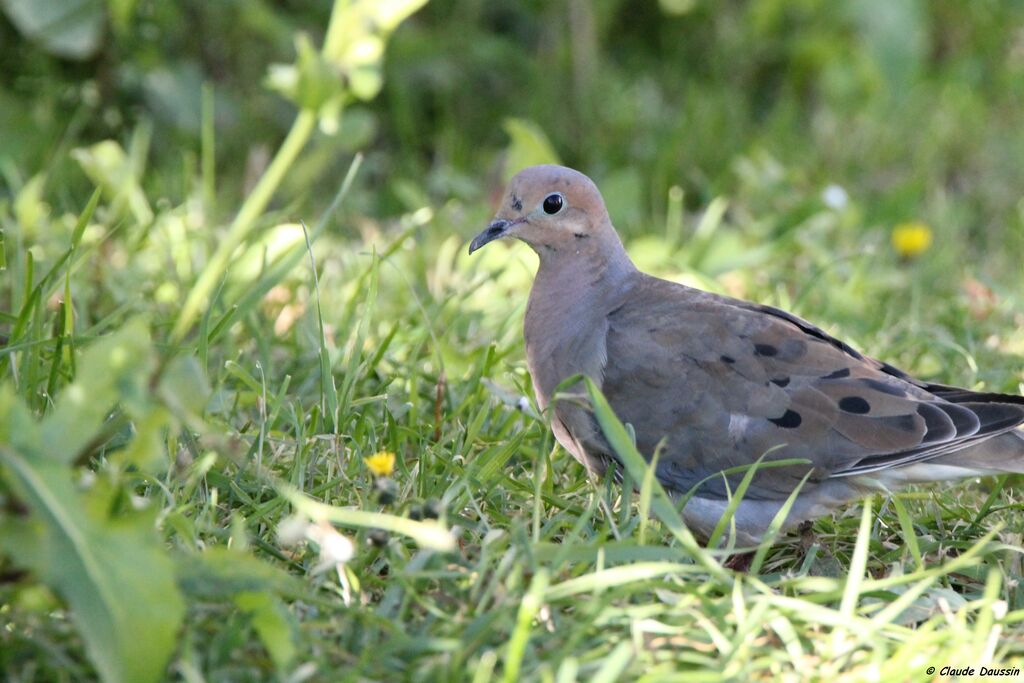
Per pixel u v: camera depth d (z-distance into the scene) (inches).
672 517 267.6
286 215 460.4
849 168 629.6
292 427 347.6
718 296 344.5
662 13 705.0
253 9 582.6
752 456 320.2
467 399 362.0
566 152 640.4
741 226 561.3
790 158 627.5
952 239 558.3
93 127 566.6
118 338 223.1
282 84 349.7
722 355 325.7
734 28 693.9
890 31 631.2
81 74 569.6
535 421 351.3
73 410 223.1
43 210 495.8
